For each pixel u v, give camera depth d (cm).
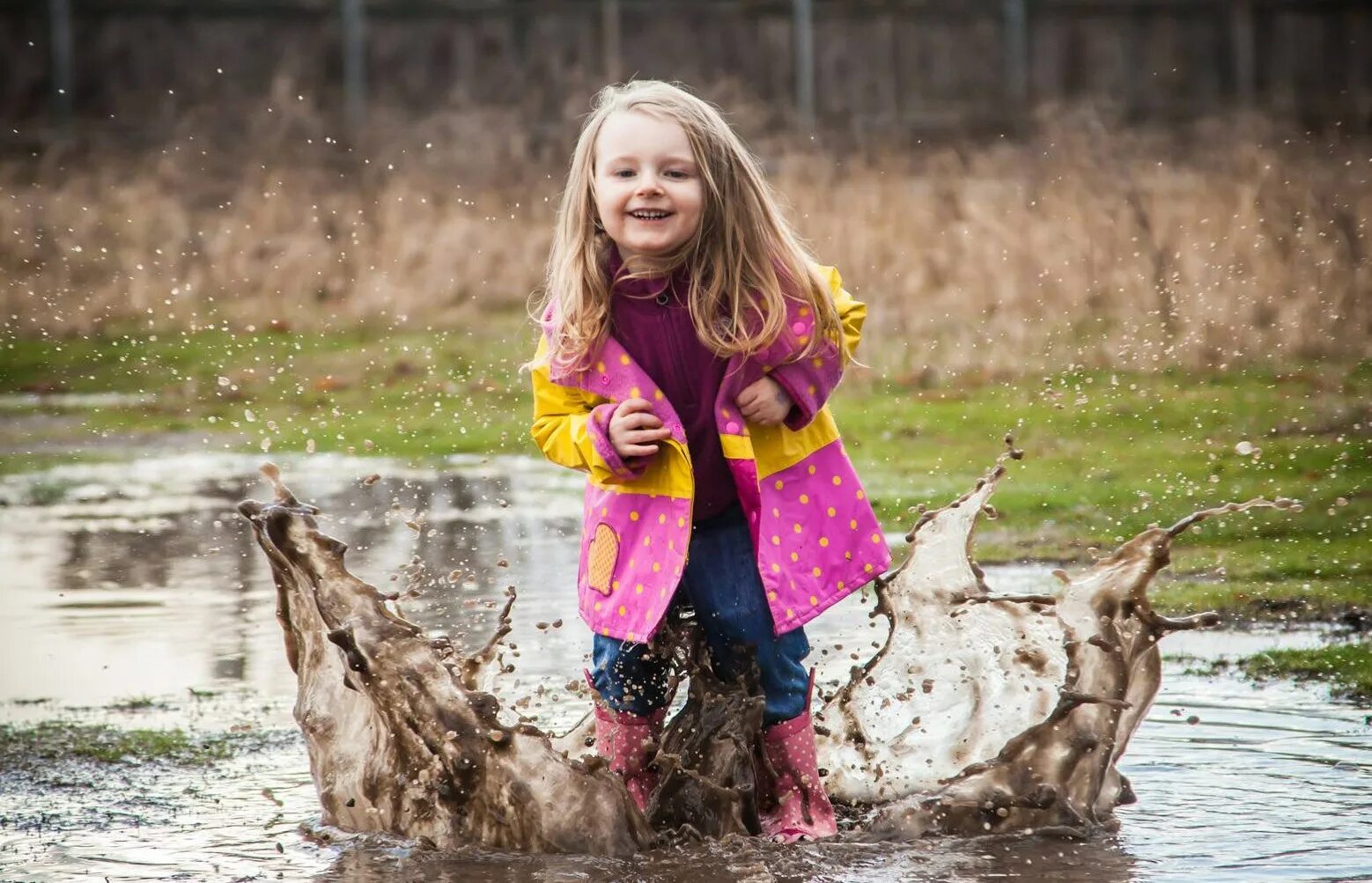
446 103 4331
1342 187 2662
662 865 639
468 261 3067
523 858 651
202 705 939
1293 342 2203
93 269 3075
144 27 4481
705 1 4566
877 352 2347
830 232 2694
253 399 2369
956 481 1599
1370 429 1762
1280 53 4700
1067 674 692
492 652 768
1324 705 876
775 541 685
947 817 672
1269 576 1199
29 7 4400
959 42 4609
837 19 4584
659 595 669
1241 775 748
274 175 3425
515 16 4538
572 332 686
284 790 765
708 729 689
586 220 698
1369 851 632
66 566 1386
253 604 1230
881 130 4081
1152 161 3159
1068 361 2214
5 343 2802
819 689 866
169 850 668
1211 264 2372
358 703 719
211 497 1744
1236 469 1599
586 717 791
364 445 2036
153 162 3762
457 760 670
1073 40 4684
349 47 4391
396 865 642
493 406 2253
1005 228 2575
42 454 2053
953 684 793
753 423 692
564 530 1473
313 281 3058
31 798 753
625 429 662
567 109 3847
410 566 805
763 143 3544
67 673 1016
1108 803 698
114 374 2586
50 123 4341
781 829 680
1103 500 1475
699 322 673
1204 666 966
